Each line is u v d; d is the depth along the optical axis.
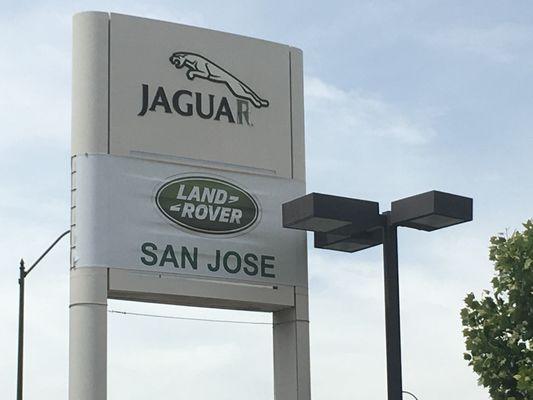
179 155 25.39
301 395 25.89
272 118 26.89
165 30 25.86
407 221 22.19
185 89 25.81
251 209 26.05
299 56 27.67
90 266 23.94
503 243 22.67
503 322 22.31
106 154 24.59
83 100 24.78
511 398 21.69
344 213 22.36
